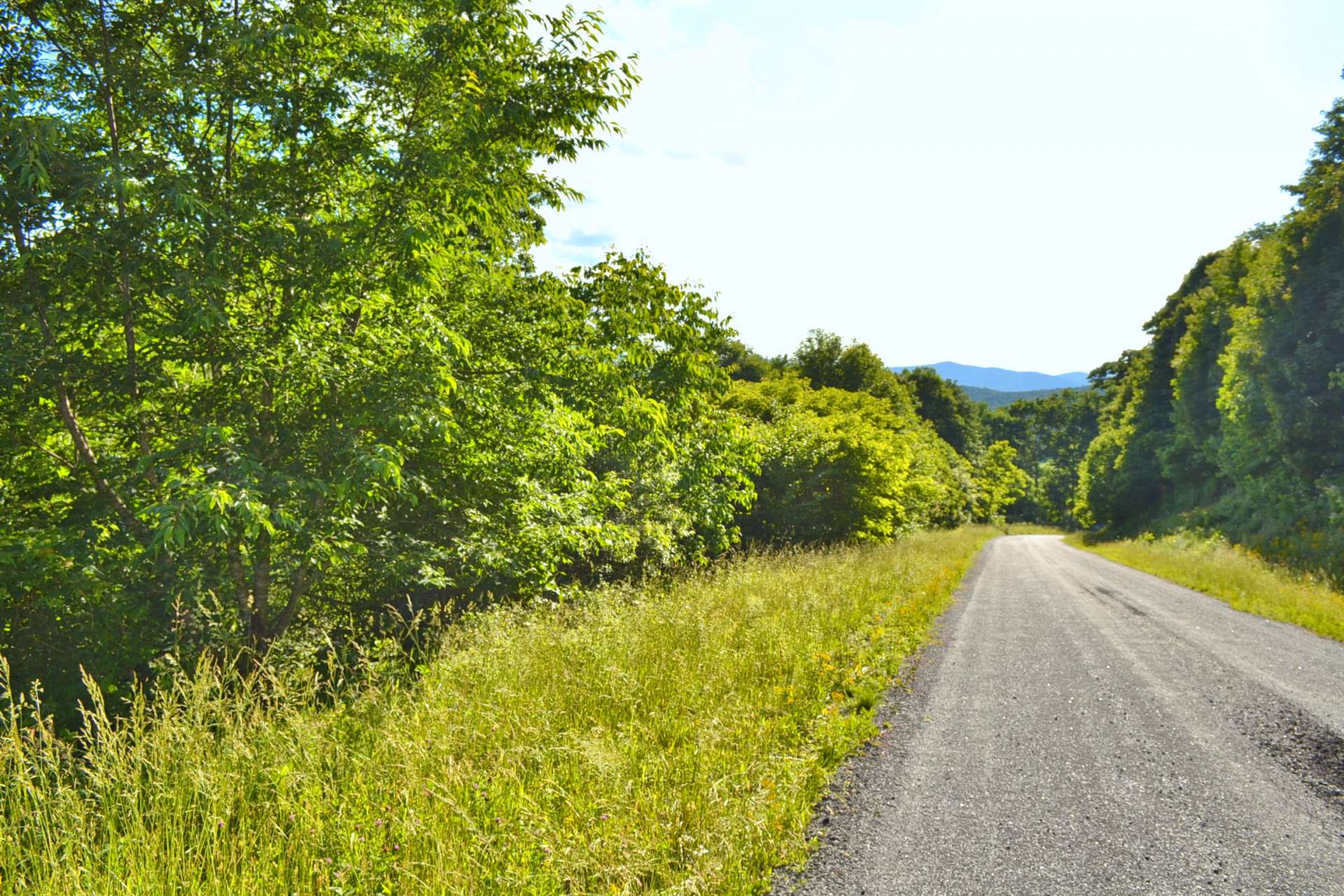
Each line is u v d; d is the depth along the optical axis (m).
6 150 4.72
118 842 3.11
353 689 5.41
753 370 57.34
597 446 10.65
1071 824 3.99
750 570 12.02
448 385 6.89
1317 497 21.23
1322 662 8.22
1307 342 21.59
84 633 5.34
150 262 5.37
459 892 2.84
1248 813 4.12
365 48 6.88
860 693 6.27
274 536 6.04
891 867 3.50
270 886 2.92
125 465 5.83
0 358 4.89
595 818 3.58
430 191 7.11
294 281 6.27
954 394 96.62
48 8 5.59
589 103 8.19
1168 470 41.81
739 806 3.74
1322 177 24.02
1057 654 8.63
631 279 14.21
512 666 5.61
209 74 6.18
